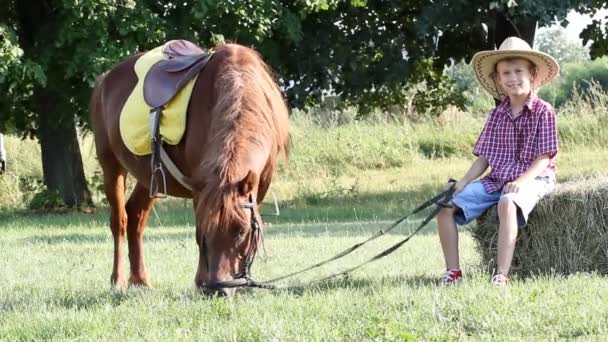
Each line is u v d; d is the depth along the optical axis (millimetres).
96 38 21750
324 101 31531
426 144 37156
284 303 8305
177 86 9250
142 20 21953
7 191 27938
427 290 8688
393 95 30344
